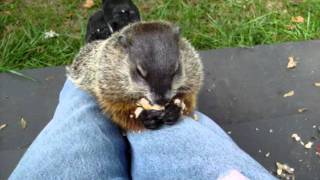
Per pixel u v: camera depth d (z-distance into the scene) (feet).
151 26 1.43
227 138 1.43
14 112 2.35
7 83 2.45
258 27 2.66
